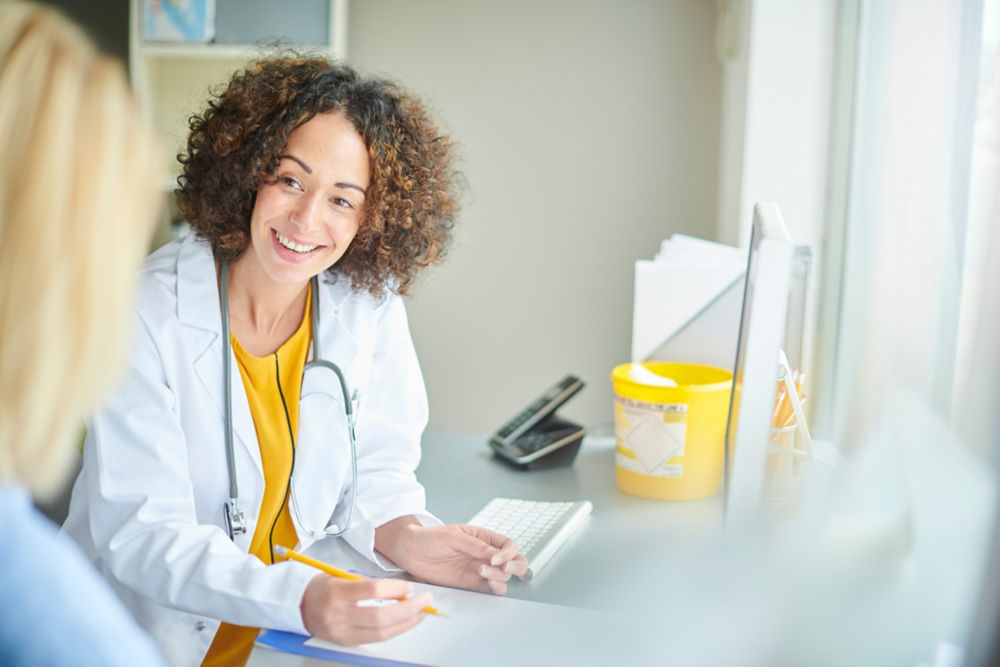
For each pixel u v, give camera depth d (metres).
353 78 1.29
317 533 1.28
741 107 2.43
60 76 0.53
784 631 0.87
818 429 1.91
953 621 0.85
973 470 0.96
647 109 2.96
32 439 0.53
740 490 0.91
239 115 1.24
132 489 1.12
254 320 1.32
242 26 2.93
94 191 0.53
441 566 1.16
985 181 1.12
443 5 3.03
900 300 1.40
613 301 3.06
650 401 1.45
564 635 0.98
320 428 1.31
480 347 3.15
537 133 3.03
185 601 1.04
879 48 1.64
